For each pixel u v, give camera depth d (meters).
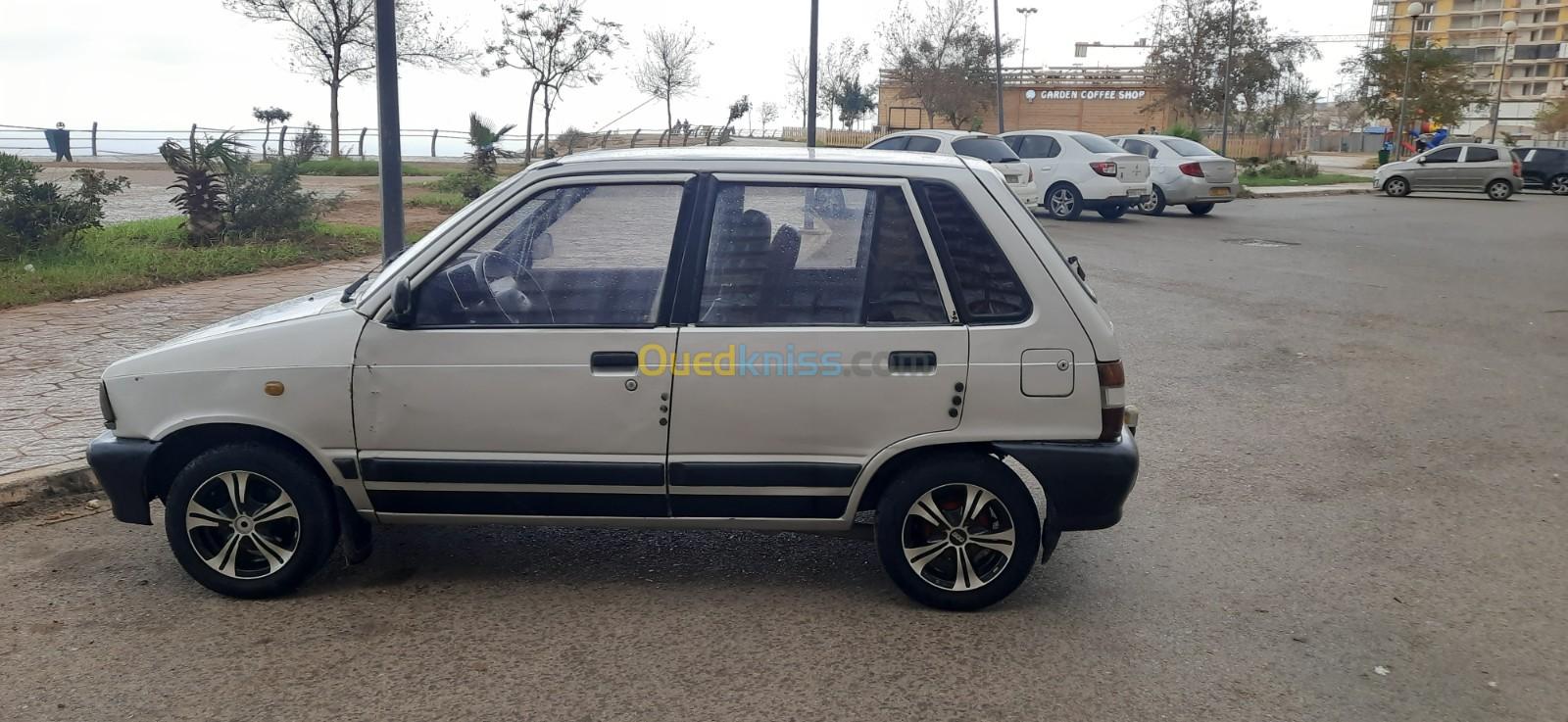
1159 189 23.83
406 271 4.40
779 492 4.39
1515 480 6.40
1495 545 5.39
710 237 4.38
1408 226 22.27
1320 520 5.72
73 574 4.88
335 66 32.56
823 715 3.70
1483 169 32.41
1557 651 4.25
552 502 4.44
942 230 4.36
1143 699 3.84
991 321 4.32
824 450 4.36
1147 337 10.54
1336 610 4.61
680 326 4.33
